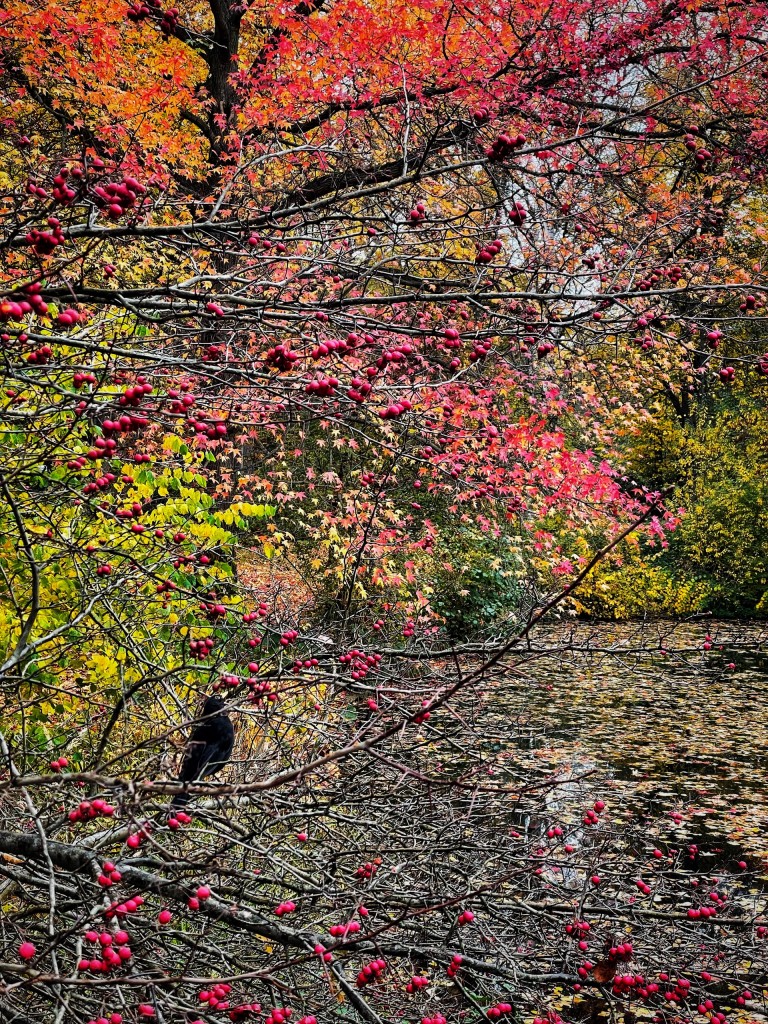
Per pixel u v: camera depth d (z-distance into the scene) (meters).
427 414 4.85
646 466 21.66
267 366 3.29
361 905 2.92
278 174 6.96
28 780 2.18
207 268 4.29
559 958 3.37
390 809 3.79
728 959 3.58
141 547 4.94
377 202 4.67
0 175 6.91
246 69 7.98
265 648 4.16
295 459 13.29
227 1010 2.32
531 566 13.45
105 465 5.14
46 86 7.91
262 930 2.88
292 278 3.44
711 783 8.68
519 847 3.72
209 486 9.48
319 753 3.36
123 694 3.12
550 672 14.10
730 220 9.48
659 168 8.71
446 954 3.12
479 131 3.91
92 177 3.19
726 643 3.60
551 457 6.93
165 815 2.96
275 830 4.05
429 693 3.22
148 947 3.02
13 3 6.62
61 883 3.15
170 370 3.68
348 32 5.99
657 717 11.47
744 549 19.31
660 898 4.25
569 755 9.04
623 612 17.92
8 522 4.53
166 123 7.78
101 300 3.04
